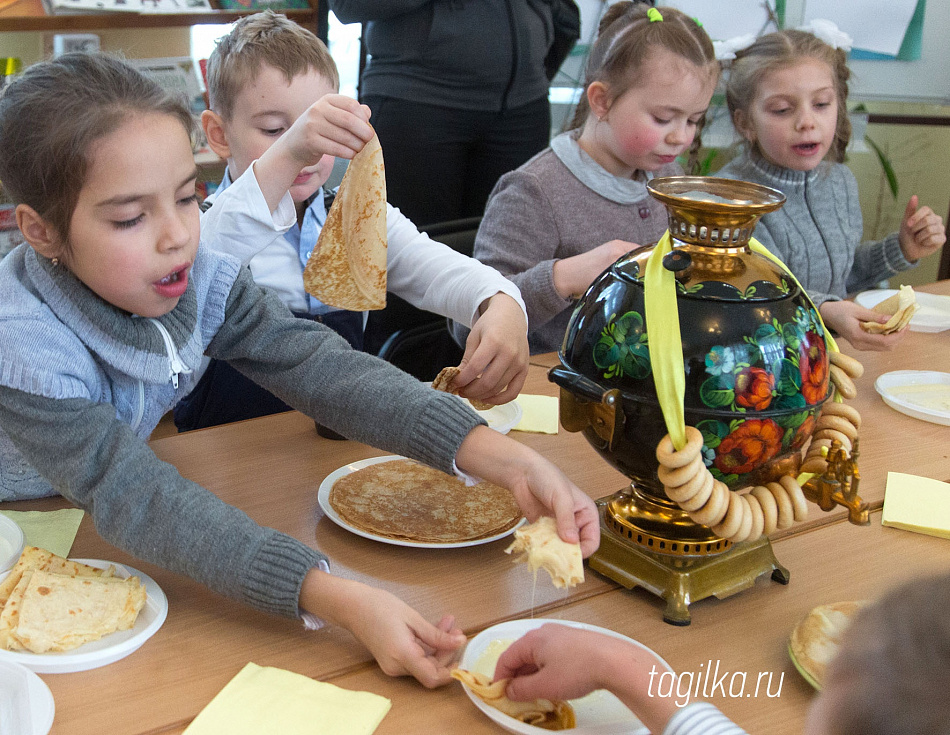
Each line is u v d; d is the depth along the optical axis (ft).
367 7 7.61
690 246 2.63
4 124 2.62
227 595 2.60
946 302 5.81
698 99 5.52
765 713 2.30
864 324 4.74
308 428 3.95
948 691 1.23
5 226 5.44
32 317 2.84
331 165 5.22
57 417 2.77
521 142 8.64
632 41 5.42
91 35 8.39
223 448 3.73
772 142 6.55
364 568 2.90
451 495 3.34
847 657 1.36
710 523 2.48
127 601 2.59
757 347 2.47
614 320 2.62
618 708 2.35
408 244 4.64
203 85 8.81
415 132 8.13
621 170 5.92
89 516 3.17
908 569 2.97
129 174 2.56
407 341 5.85
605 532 2.90
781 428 2.52
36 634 2.41
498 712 2.23
